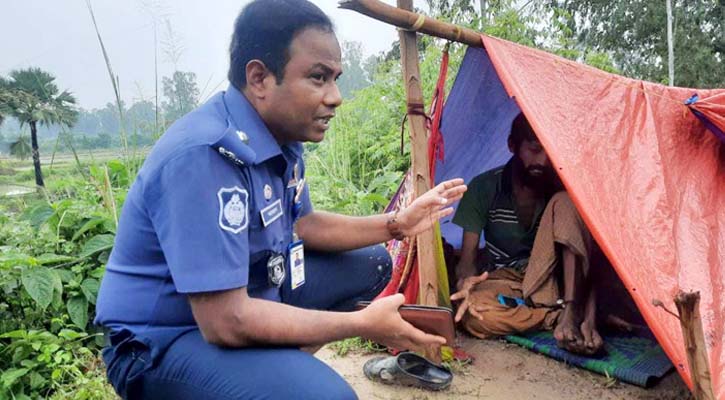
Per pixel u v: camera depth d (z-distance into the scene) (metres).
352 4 2.39
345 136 6.77
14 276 3.07
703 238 2.75
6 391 2.62
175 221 1.53
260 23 1.64
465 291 3.09
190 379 1.62
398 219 2.38
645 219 2.60
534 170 3.09
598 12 20.39
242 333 1.54
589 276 2.94
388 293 2.88
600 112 2.92
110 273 1.78
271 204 1.76
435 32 2.71
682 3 19.44
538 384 2.66
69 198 4.20
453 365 2.83
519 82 2.71
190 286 1.50
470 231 3.31
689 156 3.10
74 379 2.73
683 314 1.45
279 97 1.69
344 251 2.46
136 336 1.69
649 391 2.58
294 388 1.51
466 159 3.87
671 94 3.26
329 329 1.60
